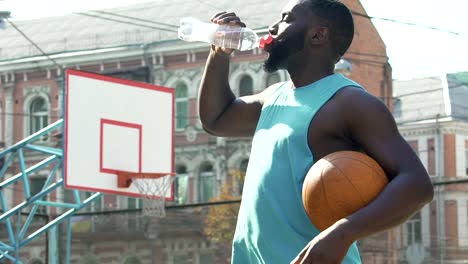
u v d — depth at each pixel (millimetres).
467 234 43188
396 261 39562
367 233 4035
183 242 39500
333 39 4441
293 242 4273
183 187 41375
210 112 4875
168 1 43562
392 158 4156
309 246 4012
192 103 41594
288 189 4281
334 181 4078
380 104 4266
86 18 44438
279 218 4277
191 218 39781
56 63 40719
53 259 34312
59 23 44781
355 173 4082
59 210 39812
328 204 4090
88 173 18641
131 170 18984
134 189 19000
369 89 42656
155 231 39375
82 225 39781
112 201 39719
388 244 39000
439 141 45562
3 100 43500
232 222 39531
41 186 41438
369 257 38594
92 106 18797
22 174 19422
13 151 19375
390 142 4195
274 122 4418
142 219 39375
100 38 43062
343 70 24766
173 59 41812
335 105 4281
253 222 4359
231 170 41000
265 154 4371
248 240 4398
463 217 43562
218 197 40312
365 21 42500
